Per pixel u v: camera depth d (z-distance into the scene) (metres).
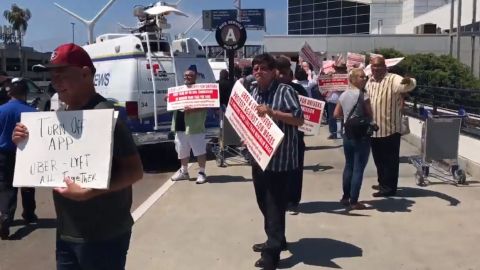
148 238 6.47
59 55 3.11
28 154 3.17
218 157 11.28
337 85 13.98
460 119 8.73
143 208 7.84
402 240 6.22
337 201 8.01
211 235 6.55
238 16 35.91
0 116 6.96
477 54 31.86
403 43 44.03
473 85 22.02
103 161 3.03
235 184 9.34
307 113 8.01
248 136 5.28
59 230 3.29
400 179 9.34
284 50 47.72
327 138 14.92
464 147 10.02
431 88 13.28
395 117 7.96
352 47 46.06
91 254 3.21
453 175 8.88
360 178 7.39
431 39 43.44
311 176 9.95
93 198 3.16
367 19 69.62
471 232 6.46
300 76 15.13
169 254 5.94
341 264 5.52
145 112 11.88
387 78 7.96
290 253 5.84
